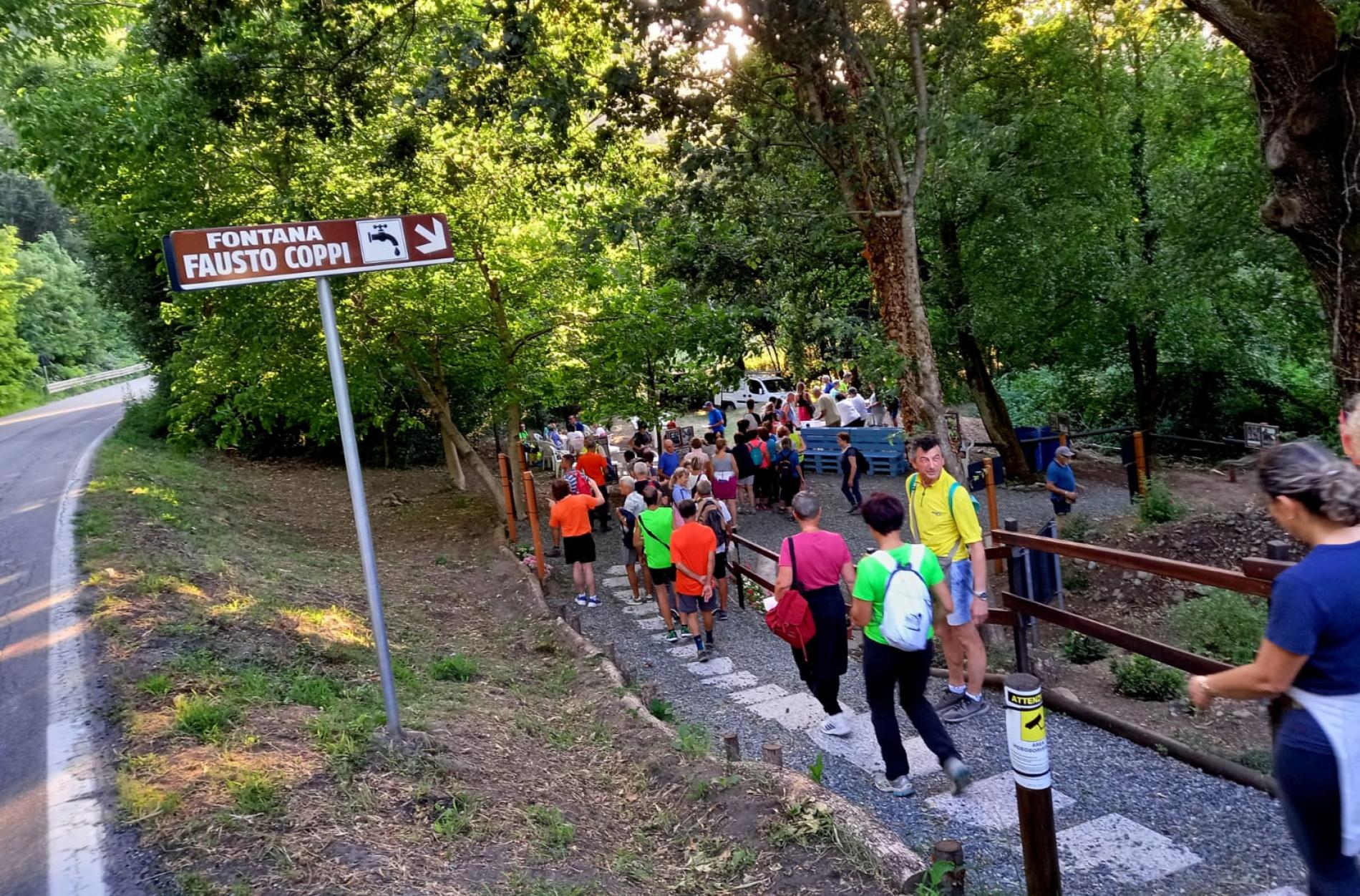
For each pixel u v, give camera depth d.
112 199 11.59
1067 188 14.82
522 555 13.66
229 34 9.32
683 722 6.48
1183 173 14.11
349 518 17.30
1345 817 2.42
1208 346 17.81
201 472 18.64
